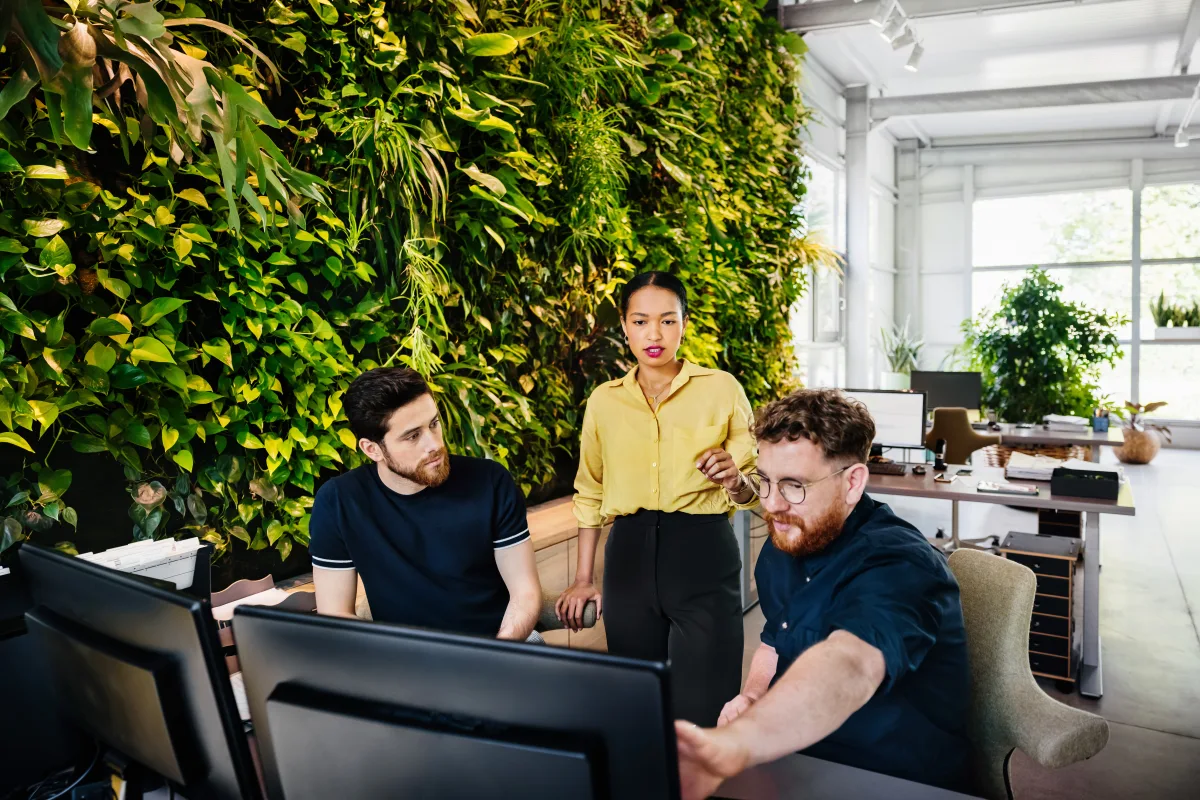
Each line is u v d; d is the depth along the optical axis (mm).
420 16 2443
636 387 2207
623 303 2223
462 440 2541
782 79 5406
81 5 1167
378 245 2363
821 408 1281
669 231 3717
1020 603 1496
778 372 5328
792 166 5676
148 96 1328
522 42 2707
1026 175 10312
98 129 1729
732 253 4441
